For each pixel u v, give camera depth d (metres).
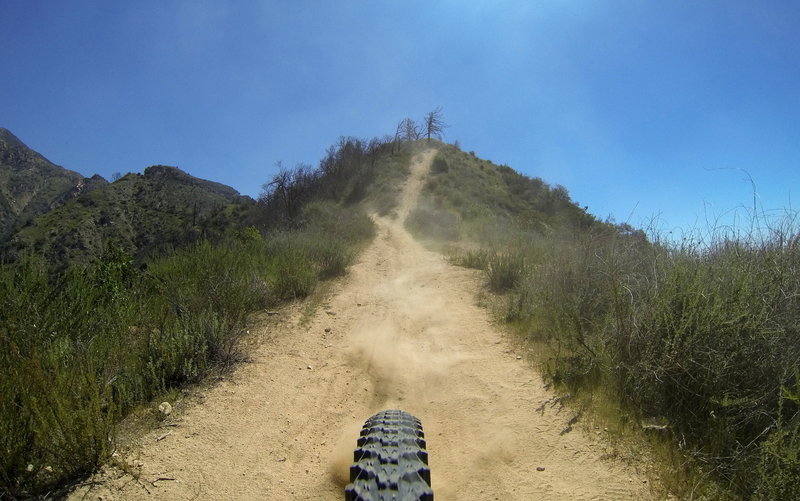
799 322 3.52
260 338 5.73
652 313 4.11
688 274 4.26
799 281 3.74
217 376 4.52
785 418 3.08
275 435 3.56
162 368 4.40
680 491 2.79
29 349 3.60
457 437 3.59
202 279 6.84
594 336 4.99
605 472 3.02
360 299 8.12
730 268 4.11
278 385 4.45
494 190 39.84
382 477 1.88
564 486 2.89
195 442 3.37
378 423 2.66
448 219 23.73
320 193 38.25
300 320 6.58
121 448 3.21
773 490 2.51
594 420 3.64
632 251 6.01
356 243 16.84
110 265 6.94
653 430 3.40
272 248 11.32
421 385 4.62
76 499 2.67
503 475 3.04
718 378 3.38
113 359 4.23
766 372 3.35
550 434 3.51
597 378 4.25
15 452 2.76
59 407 2.90
